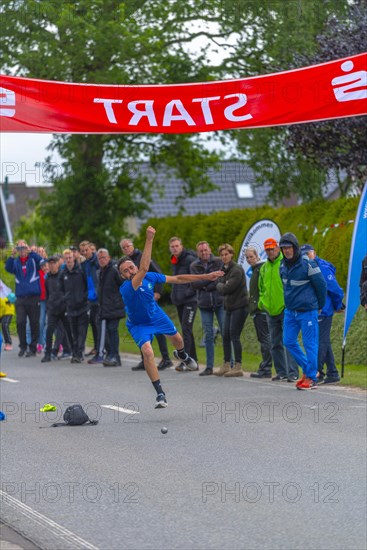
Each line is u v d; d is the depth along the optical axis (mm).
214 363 34656
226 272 30078
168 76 54656
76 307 36344
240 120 26328
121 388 28062
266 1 49656
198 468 16812
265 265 28562
